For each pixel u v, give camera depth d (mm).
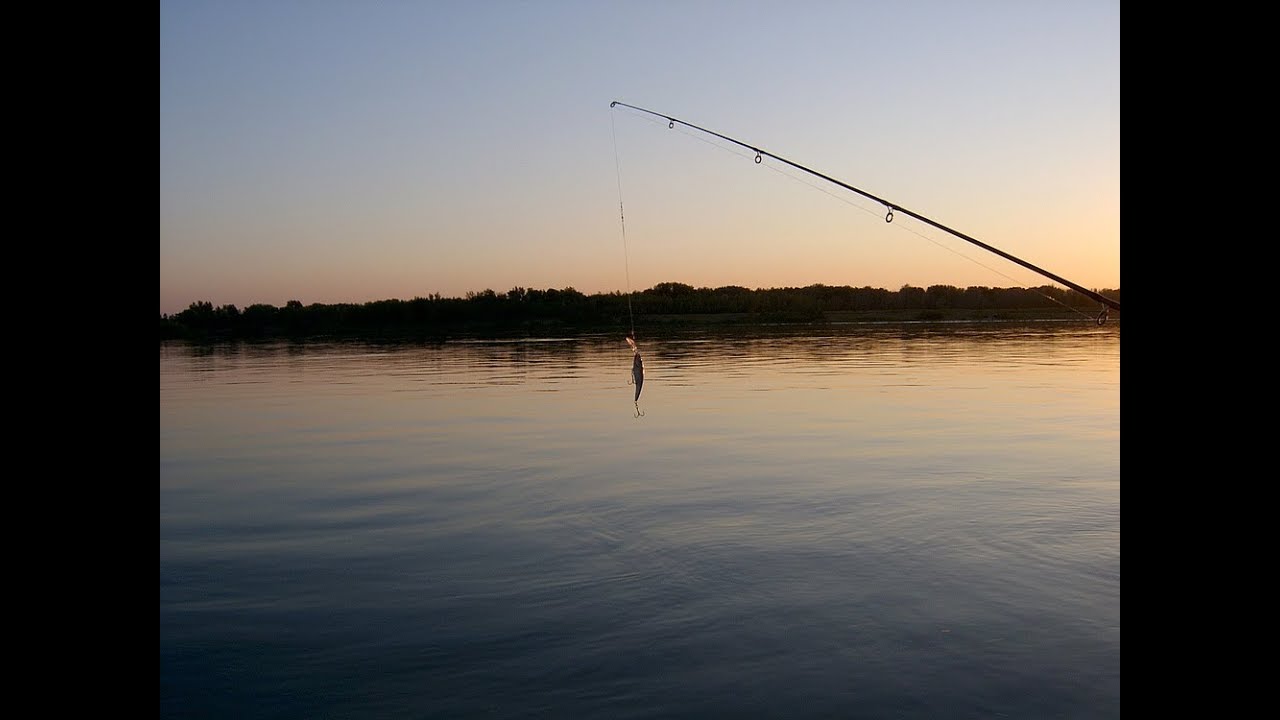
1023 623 8672
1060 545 11453
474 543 11828
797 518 12969
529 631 8539
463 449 19859
